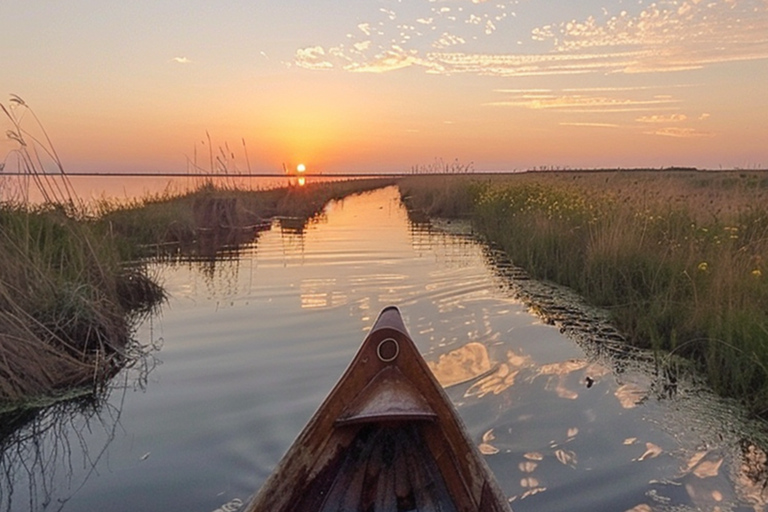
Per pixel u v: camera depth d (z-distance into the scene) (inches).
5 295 216.5
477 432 159.3
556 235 418.3
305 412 176.1
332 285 355.6
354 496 124.0
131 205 627.5
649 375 201.3
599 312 288.0
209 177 805.2
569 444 152.4
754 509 123.9
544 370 206.2
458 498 120.0
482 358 219.5
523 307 297.9
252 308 302.4
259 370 211.8
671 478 135.6
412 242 555.2
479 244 537.0
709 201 443.8
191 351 235.3
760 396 174.1
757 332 195.6
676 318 243.4
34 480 142.9
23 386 193.5
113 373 212.7
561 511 123.6
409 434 136.8
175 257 471.5
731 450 148.4
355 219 826.2
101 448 157.9
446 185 976.9
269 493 113.7
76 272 275.3
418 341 240.4
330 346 237.0
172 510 129.6
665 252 308.2
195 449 156.2
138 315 293.7
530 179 1070.4
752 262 263.1
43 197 334.0
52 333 217.6
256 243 557.6
